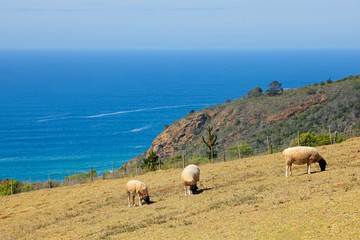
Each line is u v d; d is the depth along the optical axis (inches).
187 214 835.4
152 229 761.0
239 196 915.4
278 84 5984.3
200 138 5492.1
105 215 1018.1
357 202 633.0
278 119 4717.0
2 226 1126.4
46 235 911.7
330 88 4931.1
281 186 933.2
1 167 7007.9
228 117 5516.7
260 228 608.4
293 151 1021.8
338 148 1482.5
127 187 1070.4
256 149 4023.1
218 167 1584.6
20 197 1637.6
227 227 654.5
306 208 659.4
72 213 1144.2
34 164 7209.6
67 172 6569.9
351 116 4028.1
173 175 1612.9
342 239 508.1
